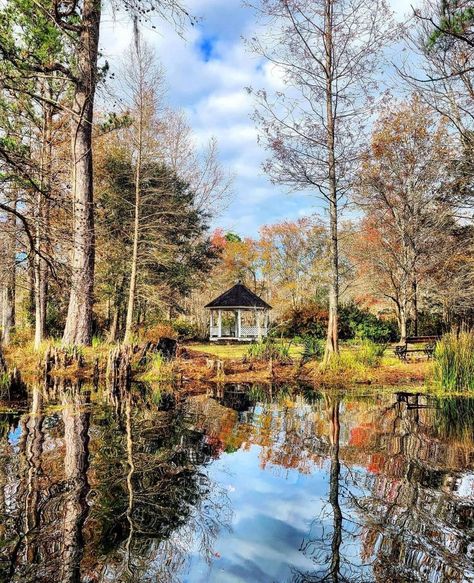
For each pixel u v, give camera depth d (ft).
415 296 63.31
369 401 27.76
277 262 152.25
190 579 7.95
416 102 55.57
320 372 38.63
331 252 41.14
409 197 58.95
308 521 10.47
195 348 65.62
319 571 8.22
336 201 40.91
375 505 11.41
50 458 14.82
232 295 84.64
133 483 12.70
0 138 31.09
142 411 23.58
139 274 67.36
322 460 15.25
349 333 78.95
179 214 70.44
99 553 8.85
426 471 14.03
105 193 67.05
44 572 8.20
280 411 24.17
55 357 38.09
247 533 9.84
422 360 47.52
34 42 30.83
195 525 10.03
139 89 59.31
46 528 9.86
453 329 35.78
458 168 51.21
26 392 29.04
